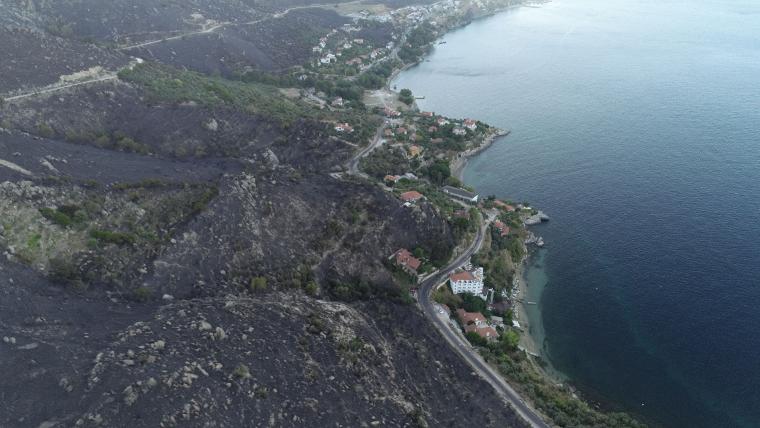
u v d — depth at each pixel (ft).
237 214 463.01
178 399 267.39
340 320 402.93
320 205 528.63
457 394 384.06
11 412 242.17
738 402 435.53
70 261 363.76
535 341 505.25
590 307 547.08
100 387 260.42
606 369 472.85
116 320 327.67
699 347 488.85
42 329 298.56
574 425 378.94
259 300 391.86
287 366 325.83
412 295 505.25
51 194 400.47
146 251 397.19
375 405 329.72
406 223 556.51
